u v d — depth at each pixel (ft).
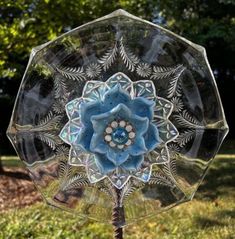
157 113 1.18
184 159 1.21
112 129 1.10
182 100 1.19
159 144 1.18
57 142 1.19
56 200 1.24
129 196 1.24
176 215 2.57
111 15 1.16
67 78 1.18
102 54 1.18
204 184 3.32
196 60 1.18
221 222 2.44
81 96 1.17
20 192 3.30
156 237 2.25
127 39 1.18
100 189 1.23
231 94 7.68
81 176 1.22
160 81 1.18
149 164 1.20
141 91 1.17
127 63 1.17
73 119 1.17
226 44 6.12
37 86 1.18
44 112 1.18
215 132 1.20
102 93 1.15
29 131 1.19
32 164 1.21
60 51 1.18
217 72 7.65
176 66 1.18
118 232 1.27
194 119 1.19
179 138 1.20
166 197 1.24
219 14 5.13
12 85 7.43
